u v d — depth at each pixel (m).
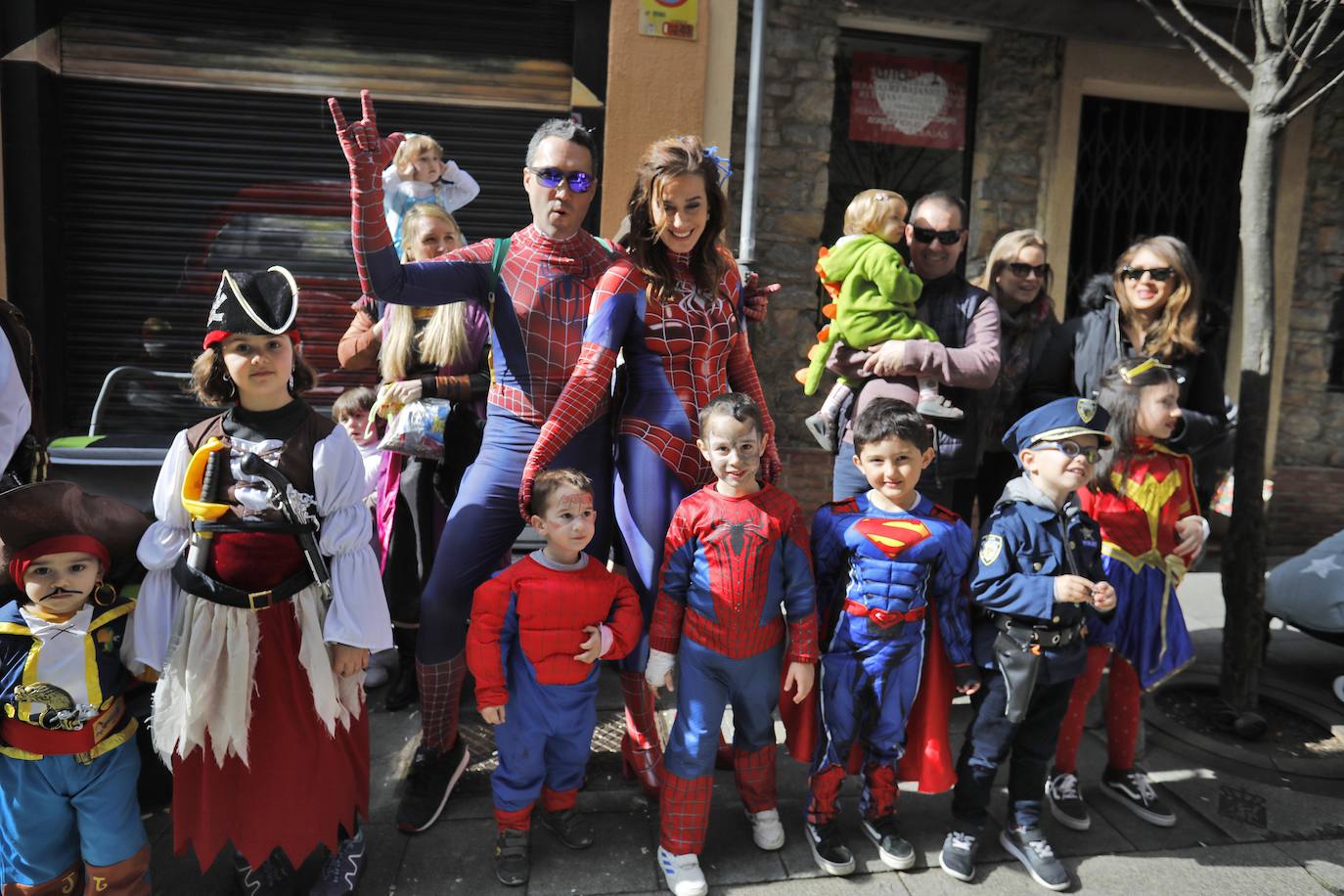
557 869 2.38
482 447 2.65
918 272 3.22
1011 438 2.52
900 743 2.42
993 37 5.47
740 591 2.27
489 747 3.02
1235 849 2.54
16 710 1.90
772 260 5.33
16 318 2.33
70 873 2.08
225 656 2.00
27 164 4.18
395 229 3.81
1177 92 5.64
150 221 4.47
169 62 4.35
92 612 2.00
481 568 2.58
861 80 5.55
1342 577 3.62
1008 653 2.33
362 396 3.39
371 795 2.71
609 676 3.64
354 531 2.07
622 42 4.51
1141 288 2.92
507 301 2.53
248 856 2.06
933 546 2.36
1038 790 2.43
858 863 2.43
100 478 2.85
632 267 2.43
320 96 4.49
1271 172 3.25
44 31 4.16
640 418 2.49
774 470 2.71
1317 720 3.36
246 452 1.98
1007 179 5.58
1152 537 2.67
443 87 4.57
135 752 2.07
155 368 4.57
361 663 2.11
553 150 2.42
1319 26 3.08
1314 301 5.90
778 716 3.35
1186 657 2.69
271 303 1.93
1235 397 6.11
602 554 2.67
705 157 2.39
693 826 2.30
